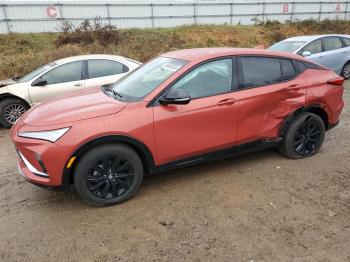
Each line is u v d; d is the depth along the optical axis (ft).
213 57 13.04
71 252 9.60
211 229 10.46
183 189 13.00
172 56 14.19
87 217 11.30
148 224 10.83
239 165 14.97
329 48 34.32
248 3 88.69
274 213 11.23
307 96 14.66
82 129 10.86
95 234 10.39
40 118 11.49
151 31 69.97
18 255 9.53
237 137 13.47
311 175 13.92
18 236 10.39
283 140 15.01
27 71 43.29
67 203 12.23
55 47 55.83
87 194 11.41
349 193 12.48
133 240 10.05
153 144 11.85
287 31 84.33
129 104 11.69
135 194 12.69
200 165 15.05
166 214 11.35
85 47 54.44
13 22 64.69
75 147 10.75
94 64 24.00
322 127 15.52
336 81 15.57
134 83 13.48
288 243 9.72
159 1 77.41
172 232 10.37
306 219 10.87
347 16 105.09
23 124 11.69
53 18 67.87
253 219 10.93
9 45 54.65
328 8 101.55
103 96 13.15
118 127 11.18
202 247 9.63
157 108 11.84
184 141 12.40
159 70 13.39
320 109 15.43
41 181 11.07
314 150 15.75
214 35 74.23
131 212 11.54
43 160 10.69
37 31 66.95
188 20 81.92
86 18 70.79
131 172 11.95
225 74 13.16
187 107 12.23
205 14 83.71
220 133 13.03
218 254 9.32
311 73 15.14
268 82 13.97
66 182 11.09
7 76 42.55
